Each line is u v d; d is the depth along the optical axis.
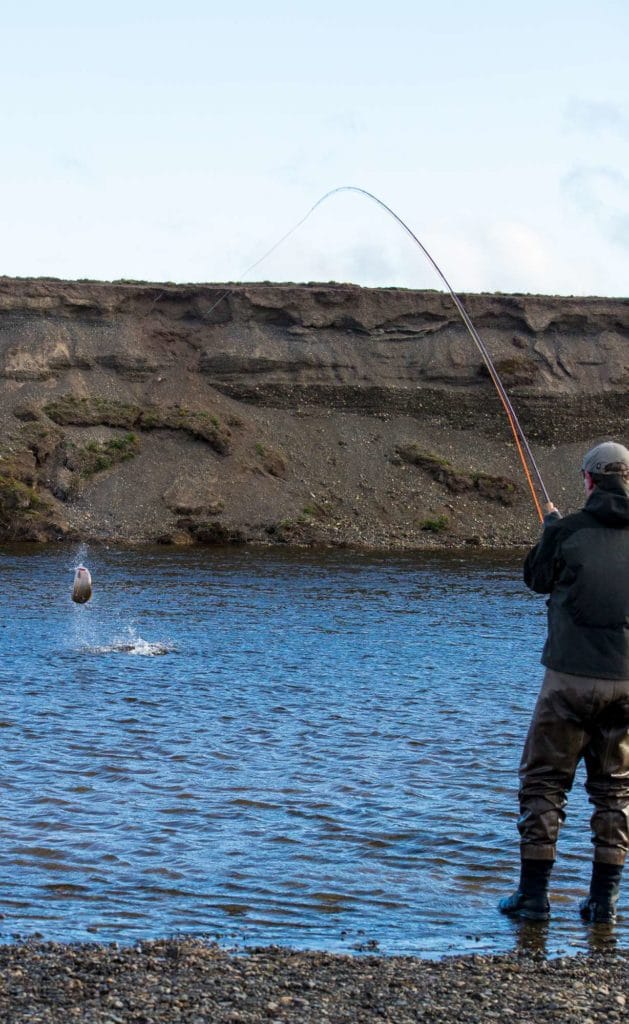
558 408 74.94
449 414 74.25
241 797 11.07
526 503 66.19
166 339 74.06
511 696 17.73
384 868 8.93
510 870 8.95
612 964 6.70
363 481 66.19
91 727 14.42
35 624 26.05
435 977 6.35
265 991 6.00
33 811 10.32
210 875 8.62
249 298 75.12
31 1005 5.67
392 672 20.19
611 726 7.60
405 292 77.19
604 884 7.70
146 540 56.34
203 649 22.72
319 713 15.88
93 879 8.44
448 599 34.72
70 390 68.38
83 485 60.44
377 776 12.11
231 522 59.25
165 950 6.68
